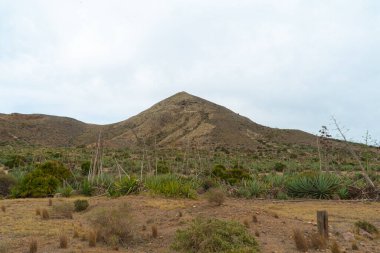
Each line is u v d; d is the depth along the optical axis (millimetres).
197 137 110750
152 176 21188
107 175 24078
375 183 22969
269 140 111750
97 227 10438
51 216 13445
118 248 9344
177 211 13328
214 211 12992
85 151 67438
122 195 18156
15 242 9844
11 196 21719
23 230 11234
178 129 122000
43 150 63219
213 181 23000
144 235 10547
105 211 10719
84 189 21219
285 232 10664
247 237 8898
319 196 20594
